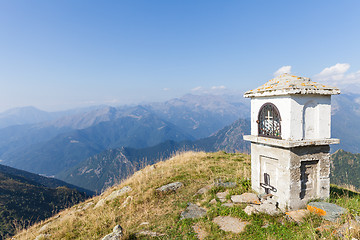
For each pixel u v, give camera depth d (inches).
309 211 251.3
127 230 264.7
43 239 318.0
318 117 278.7
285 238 212.1
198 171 468.1
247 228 237.6
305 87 257.1
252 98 338.0
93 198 513.7
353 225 201.3
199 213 292.7
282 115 277.6
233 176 422.6
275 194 292.2
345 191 372.5
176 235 244.8
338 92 269.1
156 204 342.6
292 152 267.0
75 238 301.1
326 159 285.6
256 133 330.3
